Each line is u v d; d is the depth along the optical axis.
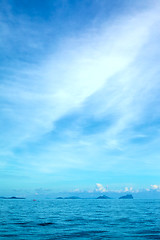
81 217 50.72
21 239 23.14
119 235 25.94
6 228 31.03
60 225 35.44
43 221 41.22
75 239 23.31
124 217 50.56
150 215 56.38
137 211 73.75
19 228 31.23
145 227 33.09
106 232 28.22
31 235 25.56
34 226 33.69
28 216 52.12
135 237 24.64
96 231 29.08
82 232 28.17
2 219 43.69
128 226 34.25
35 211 72.56
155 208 95.25
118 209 87.50
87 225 35.66
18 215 54.88
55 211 74.00
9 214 57.75
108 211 74.56
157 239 23.47
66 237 24.45
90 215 56.81
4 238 23.64
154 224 36.94
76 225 35.59
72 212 69.12
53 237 24.39
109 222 40.09
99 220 43.72
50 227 32.88
